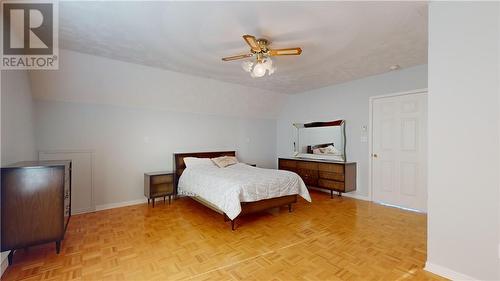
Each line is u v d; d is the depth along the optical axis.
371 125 4.32
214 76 4.17
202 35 2.57
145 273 2.00
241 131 5.77
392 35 2.59
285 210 3.79
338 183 4.44
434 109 1.97
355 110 4.56
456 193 1.86
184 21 2.27
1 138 2.07
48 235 2.22
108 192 3.92
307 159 5.36
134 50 2.99
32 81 3.14
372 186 4.35
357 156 4.55
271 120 6.37
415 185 3.78
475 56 1.75
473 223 1.78
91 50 2.98
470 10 1.78
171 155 4.64
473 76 1.77
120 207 3.98
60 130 3.53
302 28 2.43
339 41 2.74
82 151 3.70
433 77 1.97
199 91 4.55
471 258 1.79
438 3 1.94
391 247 2.48
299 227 3.06
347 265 2.12
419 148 3.73
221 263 2.16
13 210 2.07
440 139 1.94
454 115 1.86
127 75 3.64
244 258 2.25
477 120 1.75
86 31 2.47
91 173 3.76
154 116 4.43
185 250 2.41
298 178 3.79
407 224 3.15
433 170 1.98
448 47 1.89
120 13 2.12
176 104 4.59
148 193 4.05
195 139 4.98
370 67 3.74
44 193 2.20
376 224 3.16
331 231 2.92
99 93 3.71
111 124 3.96
